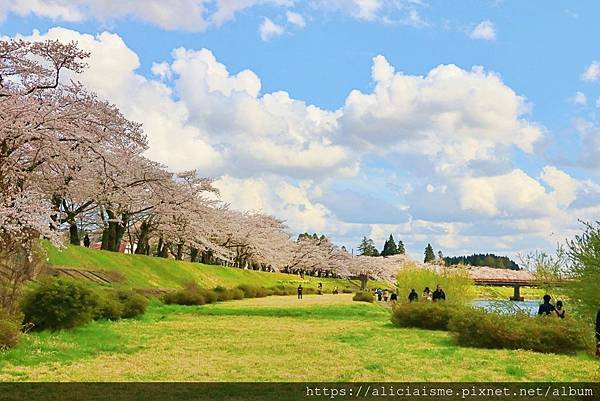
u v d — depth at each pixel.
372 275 118.88
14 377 10.79
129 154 37.06
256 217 101.56
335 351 15.33
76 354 13.73
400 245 159.88
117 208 49.72
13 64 26.00
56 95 27.53
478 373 11.98
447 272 36.09
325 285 106.00
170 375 11.41
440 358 14.08
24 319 17.39
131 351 14.77
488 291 36.81
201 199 60.84
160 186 40.75
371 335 19.98
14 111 23.66
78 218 44.75
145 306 27.23
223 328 22.36
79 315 18.16
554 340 15.54
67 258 40.06
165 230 59.19
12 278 17.12
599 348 11.84
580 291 16.77
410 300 27.05
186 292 40.12
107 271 42.28
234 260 93.44
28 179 27.77
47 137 25.17
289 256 107.44
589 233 16.92
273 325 24.25
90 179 33.91
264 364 12.97
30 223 17.61
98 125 28.78
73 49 25.77
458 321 16.98
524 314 18.03
